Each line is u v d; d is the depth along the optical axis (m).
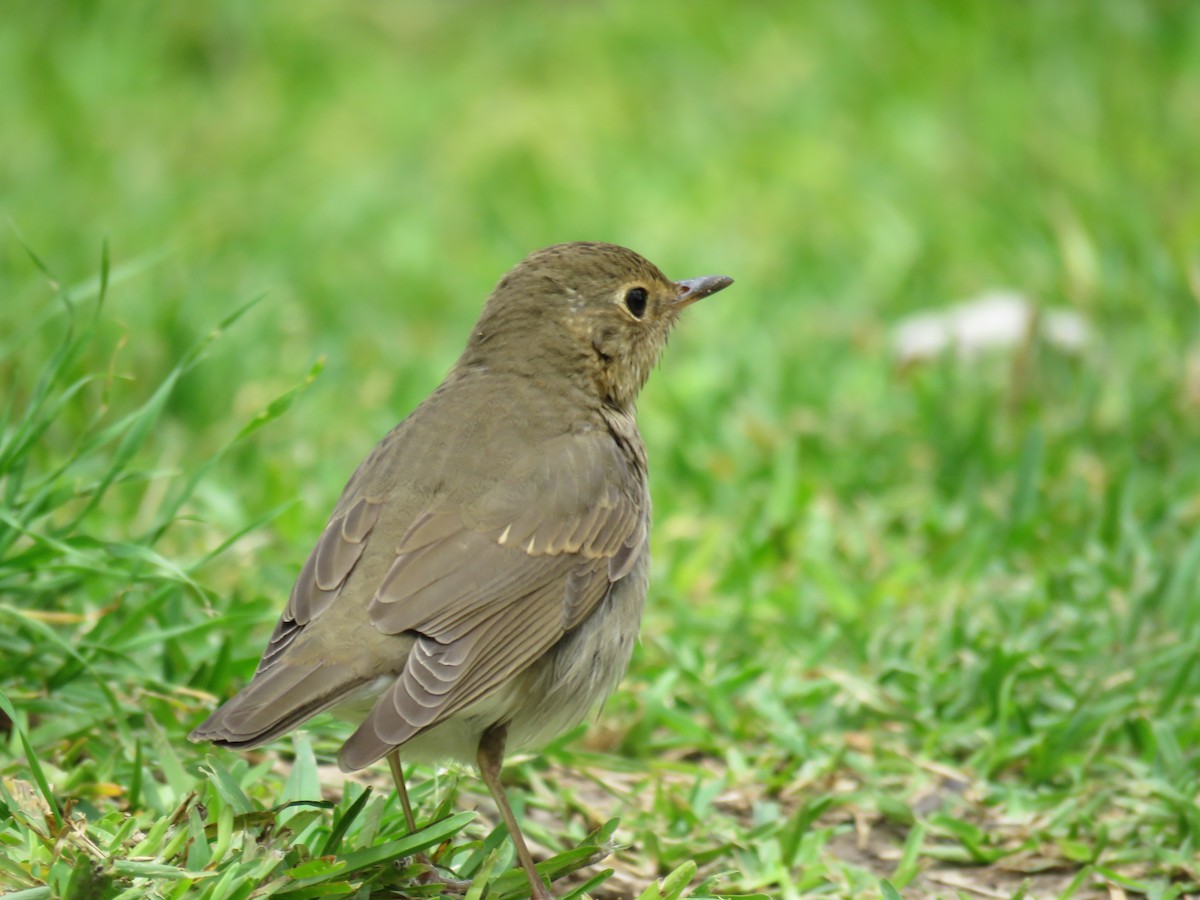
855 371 14.43
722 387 14.09
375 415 13.88
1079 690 10.00
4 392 13.36
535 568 8.05
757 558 11.71
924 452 13.09
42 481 9.66
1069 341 14.30
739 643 10.74
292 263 16.64
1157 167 17.39
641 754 9.82
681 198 18.08
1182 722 9.59
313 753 9.00
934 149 18.25
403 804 8.12
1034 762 9.48
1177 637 10.38
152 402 9.59
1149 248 15.34
